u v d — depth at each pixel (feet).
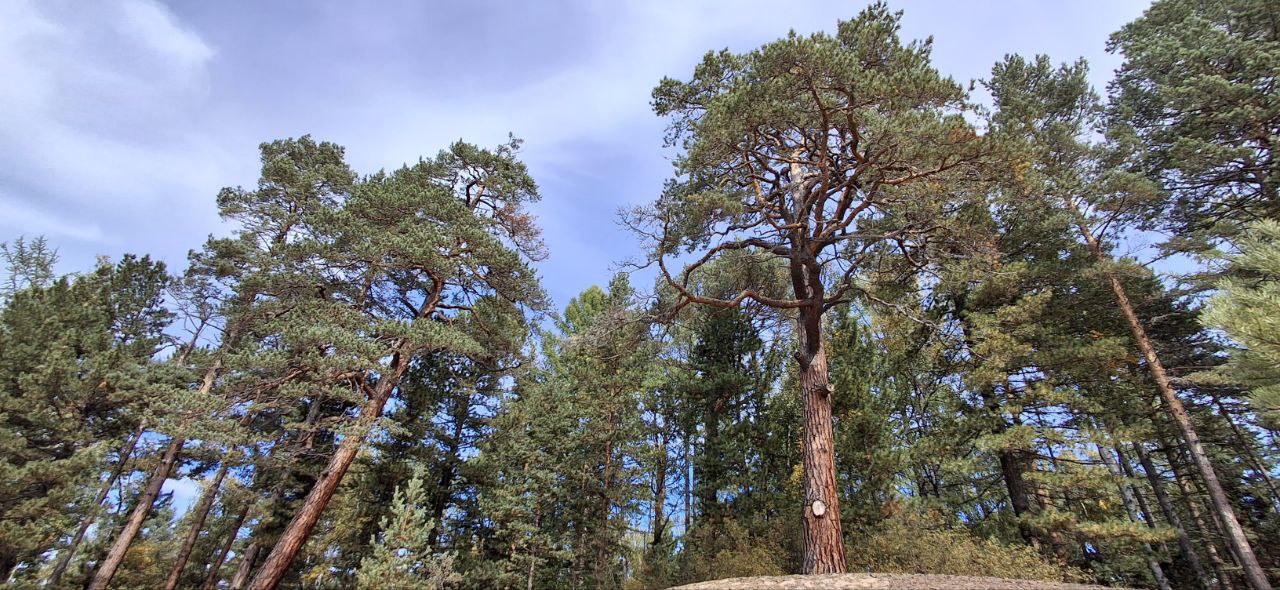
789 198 44.93
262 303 53.16
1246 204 43.75
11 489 40.16
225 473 57.06
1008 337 41.86
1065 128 49.06
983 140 29.71
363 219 54.13
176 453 55.52
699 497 56.75
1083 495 50.47
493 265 54.60
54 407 51.26
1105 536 39.45
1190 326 50.31
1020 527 43.80
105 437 56.29
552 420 58.49
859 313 70.18
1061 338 44.47
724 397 60.70
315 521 44.11
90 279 64.80
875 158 32.17
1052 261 46.98
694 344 69.31
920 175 32.60
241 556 73.87
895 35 32.42
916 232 36.42
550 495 56.75
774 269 54.03
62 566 56.49
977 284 46.52
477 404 70.59
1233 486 54.70
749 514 51.11
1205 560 58.03
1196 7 52.44
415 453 61.52
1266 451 54.13
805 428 36.40
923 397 62.28
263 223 65.82
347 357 43.47
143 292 68.95
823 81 30.45
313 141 74.38
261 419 59.11
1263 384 23.49
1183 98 44.29
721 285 55.47
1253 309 19.89
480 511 60.70
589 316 78.38
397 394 64.28
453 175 63.52
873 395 55.62
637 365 62.69
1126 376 46.93
